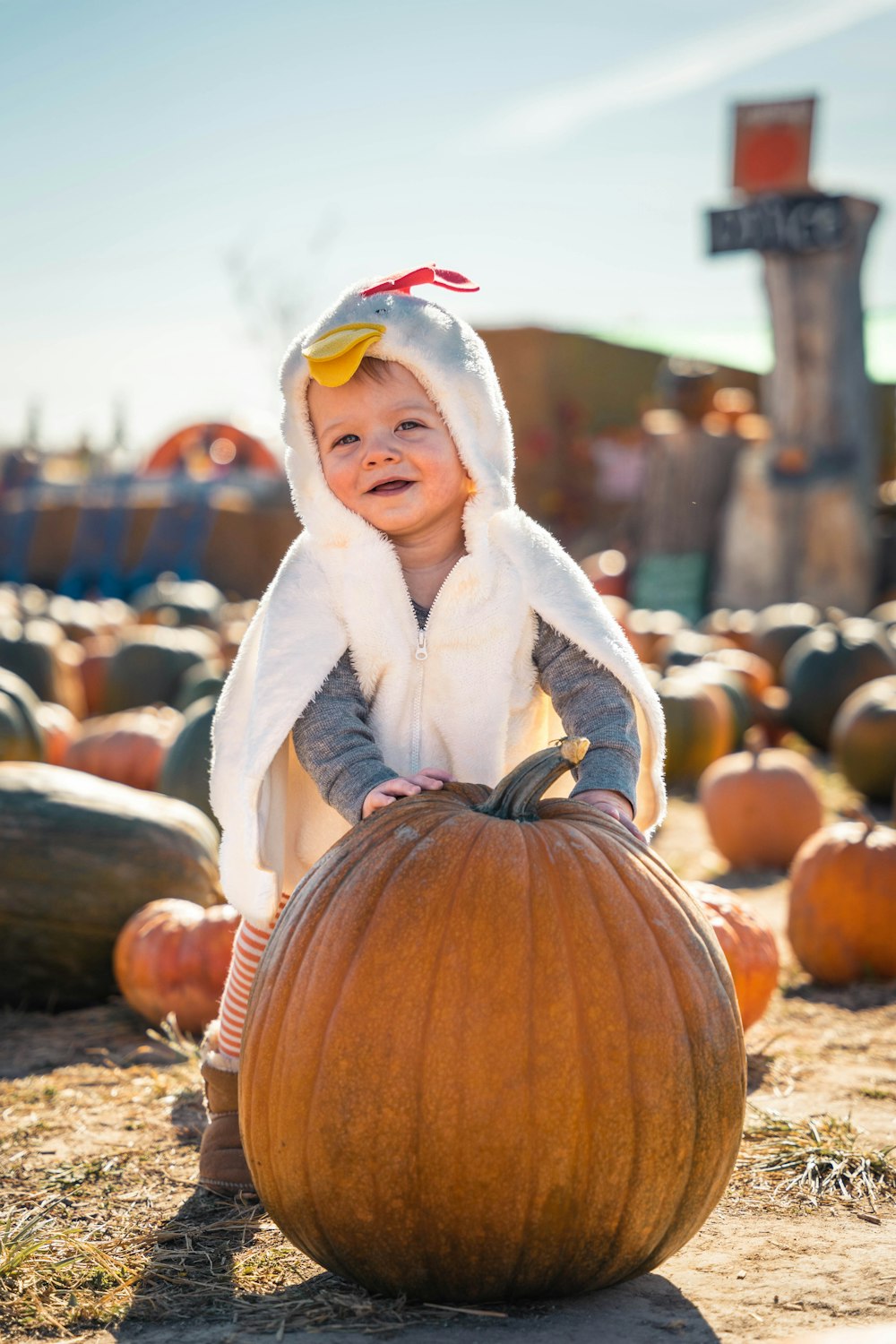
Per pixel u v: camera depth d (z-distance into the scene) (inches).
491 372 132.2
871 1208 135.1
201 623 710.5
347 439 127.7
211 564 1014.4
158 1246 128.0
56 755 411.5
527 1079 101.3
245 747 125.0
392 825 112.9
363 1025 103.8
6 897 225.5
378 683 128.3
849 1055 193.0
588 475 968.3
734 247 737.0
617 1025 103.3
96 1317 113.0
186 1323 110.5
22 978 227.9
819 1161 146.0
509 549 128.3
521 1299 110.2
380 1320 107.0
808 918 235.3
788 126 725.9
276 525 1026.1
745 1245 124.8
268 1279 119.4
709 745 464.8
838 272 729.0
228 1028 139.0
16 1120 170.7
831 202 717.3
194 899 235.5
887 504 792.9
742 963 193.2
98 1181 147.8
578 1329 104.4
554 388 982.4
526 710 130.8
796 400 741.9
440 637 126.9
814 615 617.0
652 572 789.9
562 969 103.5
